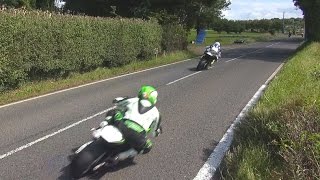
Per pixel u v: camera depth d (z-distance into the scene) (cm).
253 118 771
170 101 1217
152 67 2334
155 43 2661
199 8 3847
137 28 2320
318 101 726
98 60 1870
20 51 1300
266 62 2792
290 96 877
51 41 1480
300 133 571
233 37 8275
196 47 4222
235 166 608
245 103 1200
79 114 1010
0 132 830
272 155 616
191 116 1018
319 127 593
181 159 691
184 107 1130
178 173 628
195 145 771
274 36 10544
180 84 1596
